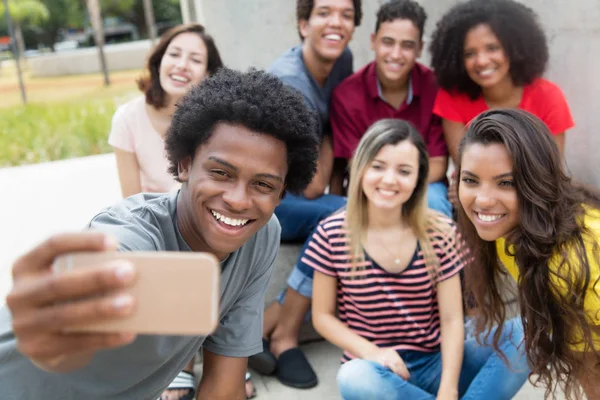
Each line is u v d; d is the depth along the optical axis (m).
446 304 1.72
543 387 1.88
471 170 1.36
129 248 0.98
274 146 1.01
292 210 2.15
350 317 1.81
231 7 3.45
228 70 1.12
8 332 0.96
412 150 1.68
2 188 3.89
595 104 2.28
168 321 0.55
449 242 1.74
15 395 0.97
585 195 1.45
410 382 1.70
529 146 1.31
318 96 2.34
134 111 2.19
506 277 1.77
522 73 2.08
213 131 1.01
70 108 8.05
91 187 3.80
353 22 2.29
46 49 19.64
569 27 2.34
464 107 2.20
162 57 2.16
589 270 1.28
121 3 18.34
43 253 0.56
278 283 2.22
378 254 1.73
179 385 1.81
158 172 2.16
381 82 2.31
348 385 1.57
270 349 2.02
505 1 2.05
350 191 1.75
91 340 0.55
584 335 1.32
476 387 1.58
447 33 2.12
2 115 7.88
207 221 1.02
